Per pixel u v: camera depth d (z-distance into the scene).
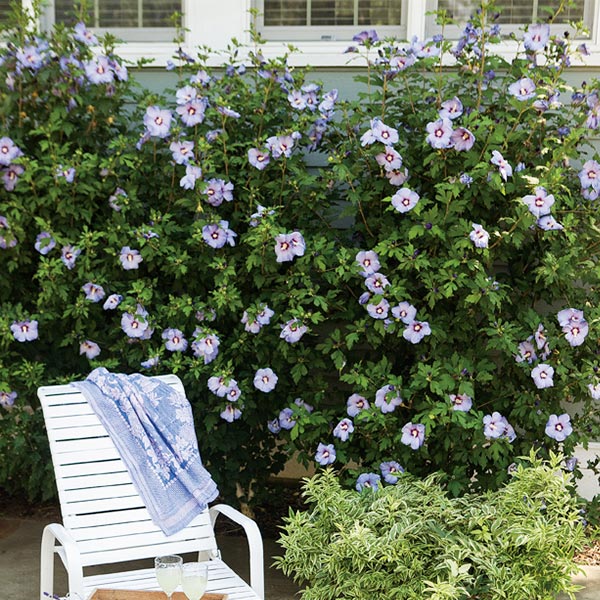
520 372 4.01
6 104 4.14
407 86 4.07
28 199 4.10
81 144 4.26
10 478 4.63
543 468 3.40
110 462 3.44
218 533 4.40
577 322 3.82
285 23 4.77
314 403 4.14
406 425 3.79
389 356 4.21
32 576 3.90
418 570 3.00
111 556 3.29
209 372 4.05
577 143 4.11
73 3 4.90
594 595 3.76
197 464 3.53
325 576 3.17
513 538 3.04
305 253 4.02
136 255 4.06
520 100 3.83
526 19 4.64
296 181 4.07
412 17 4.61
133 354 4.12
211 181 4.03
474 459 3.83
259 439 4.38
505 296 3.87
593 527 4.24
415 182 4.07
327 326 4.49
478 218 4.02
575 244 4.02
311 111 4.24
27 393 4.17
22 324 4.05
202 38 4.77
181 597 2.80
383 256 3.93
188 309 4.01
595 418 4.54
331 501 3.29
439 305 4.02
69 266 4.04
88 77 4.11
